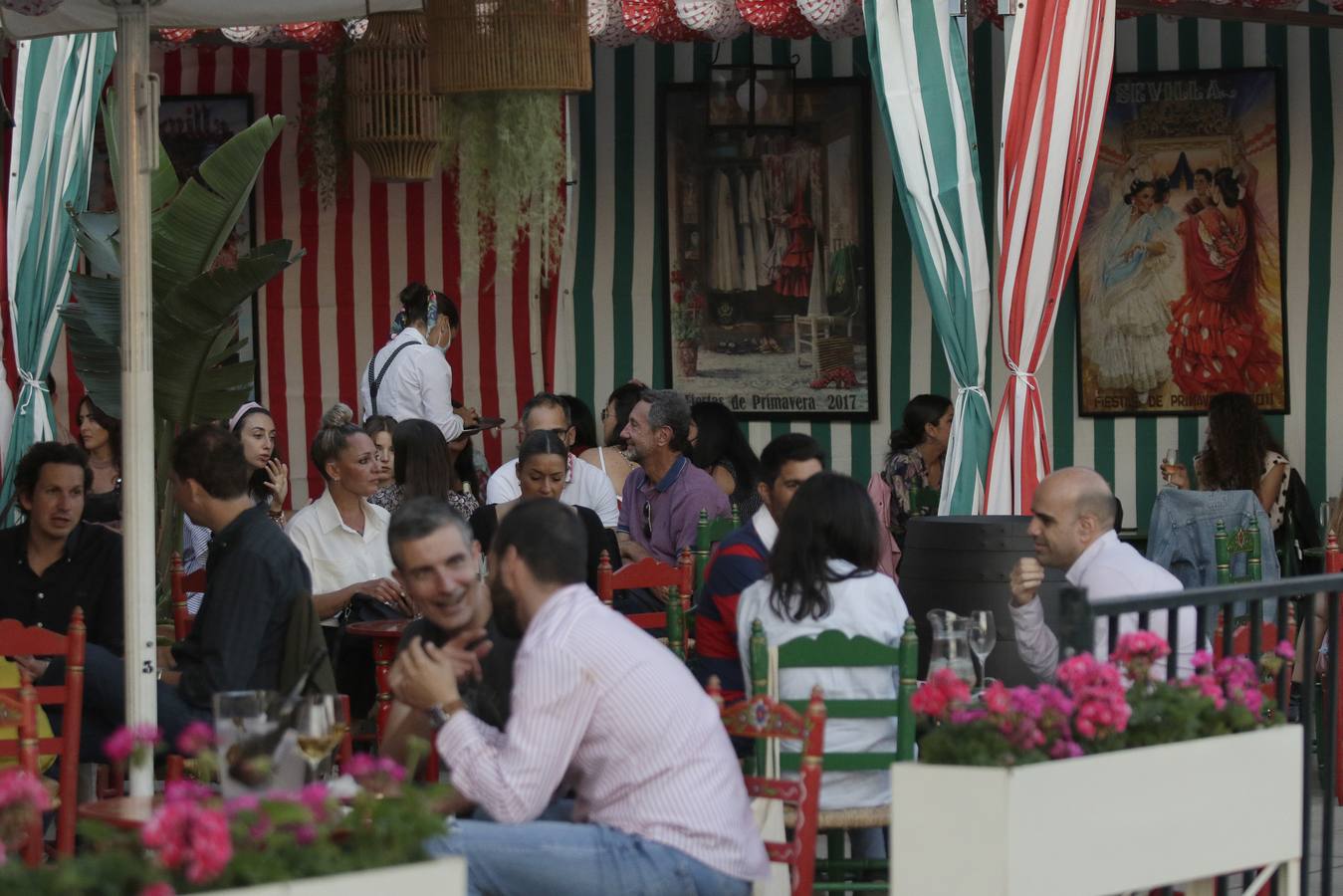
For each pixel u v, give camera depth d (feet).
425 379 75.61
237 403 63.05
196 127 87.56
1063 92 58.34
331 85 84.28
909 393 86.74
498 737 33.40
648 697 32.24
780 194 86.84
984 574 50.85
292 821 24.18
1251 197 84.84
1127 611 31.65
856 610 40.86
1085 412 86.58
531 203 67.36
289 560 42.52
